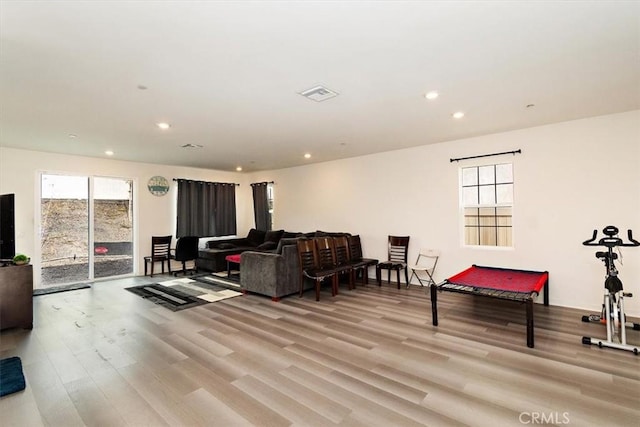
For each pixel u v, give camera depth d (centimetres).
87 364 274
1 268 349
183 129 433
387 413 204
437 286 363
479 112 375
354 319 387
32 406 215
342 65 254
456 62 251
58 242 589
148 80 277
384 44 223
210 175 812
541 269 441
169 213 734
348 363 273
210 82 283
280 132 457
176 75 268
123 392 231
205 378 250
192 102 331
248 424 195
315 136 482
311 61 247
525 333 335
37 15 183
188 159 665
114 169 651
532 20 196
